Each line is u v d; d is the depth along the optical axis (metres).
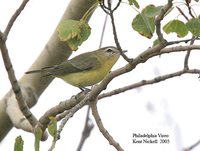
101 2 9.79
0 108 14.25
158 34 10.00
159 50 10.34
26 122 13.23
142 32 10.20
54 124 8.51
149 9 10.03
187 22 10.24
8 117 14.31
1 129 14.63
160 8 10.02
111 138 11.46
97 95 11.50
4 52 10.98
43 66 14.84
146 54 10.52
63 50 14.59
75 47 10.25
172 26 10.85
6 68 11.45
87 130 13.36
